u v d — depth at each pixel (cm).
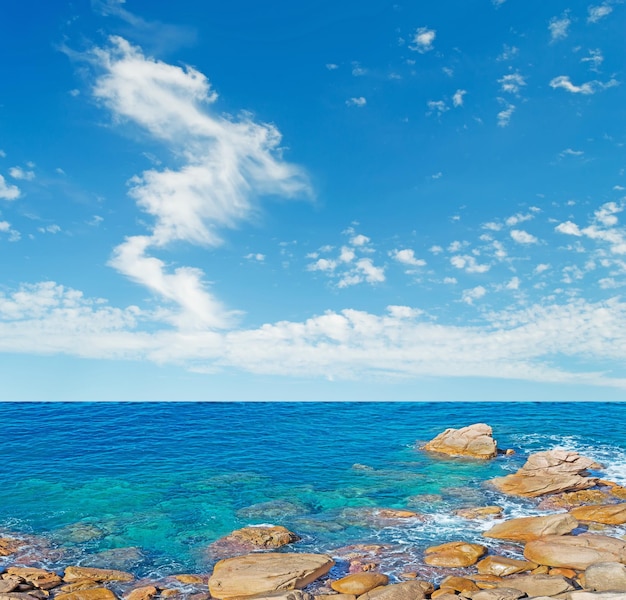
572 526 2283
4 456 3956
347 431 5125
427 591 1767
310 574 1889
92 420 5419
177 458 3944
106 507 2772
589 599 1586
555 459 3309
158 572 2017
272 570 1881
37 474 3431
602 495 2861
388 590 1723
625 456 3847
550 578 1778
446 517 2608
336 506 2797
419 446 4441
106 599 1762
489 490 3064
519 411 6266
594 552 1969
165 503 2842
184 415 5816
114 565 2077
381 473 3503
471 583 1812
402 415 6094
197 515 2653
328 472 3538
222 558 2142
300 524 2519
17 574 1933
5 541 2294
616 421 5441
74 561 2116
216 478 3353
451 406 6750
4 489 3081
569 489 2991
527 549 2083
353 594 1778
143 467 3647
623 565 1798
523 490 2980
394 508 2764
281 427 5300
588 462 3303
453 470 3575
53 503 2831
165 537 2367
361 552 2166
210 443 4503
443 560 2033
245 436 4825
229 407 6388
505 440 4519
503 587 1736
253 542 2278
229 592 1789
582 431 4872
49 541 2312
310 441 4647
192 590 1852
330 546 2248
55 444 4378
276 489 3117
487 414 6094
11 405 6172
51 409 5950
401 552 2162
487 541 2264
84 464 3722
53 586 1873
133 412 5888
